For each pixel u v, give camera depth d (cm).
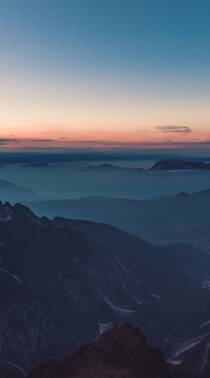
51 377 9906
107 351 10444
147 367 10075
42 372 10219
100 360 10119
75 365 10044
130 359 10144
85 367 9875
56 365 10269
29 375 10375
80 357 10275
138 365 10006
